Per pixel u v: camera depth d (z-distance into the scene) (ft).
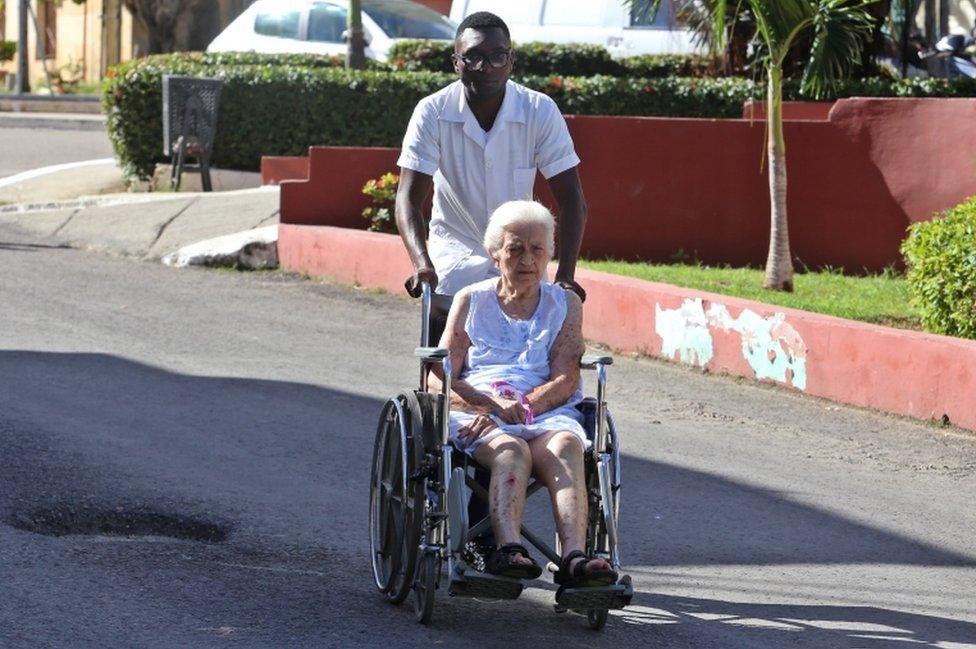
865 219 64.54
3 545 26.91
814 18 56.29
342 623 24.04
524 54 83.71
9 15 200.75
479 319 25.34
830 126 64.64
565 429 24.17
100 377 42.65
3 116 122.93
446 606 25.32
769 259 57.98
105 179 86.43
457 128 26.86
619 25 87.66
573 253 26.63
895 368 41.63
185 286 59.93
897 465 36.96
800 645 24.04
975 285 44.04
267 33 96.22
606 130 64.95
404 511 24.39
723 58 79.66
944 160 62.54
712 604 26.07
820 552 29.68
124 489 31.17
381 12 94.02
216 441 36.01
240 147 81.35
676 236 65.62
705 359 47.26
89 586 25.09
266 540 28.66
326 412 39.73
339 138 80.38
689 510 32.24
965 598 27.17
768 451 37.88
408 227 26.66
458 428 24.23
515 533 22.79
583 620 24.86
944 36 85.81
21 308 53.36
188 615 23.98
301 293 59.16
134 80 82.07
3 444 33.76
